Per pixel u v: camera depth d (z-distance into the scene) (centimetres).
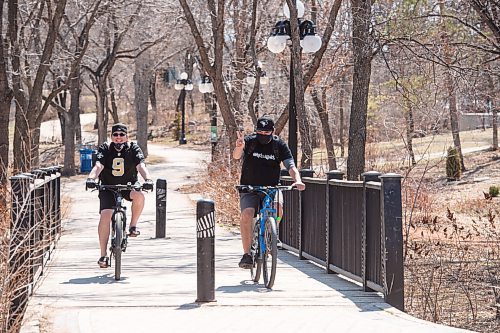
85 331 1384
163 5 6316
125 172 2014
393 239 1627
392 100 5225
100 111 8438
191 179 6888
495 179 6669
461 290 2225
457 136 6919
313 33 3145
